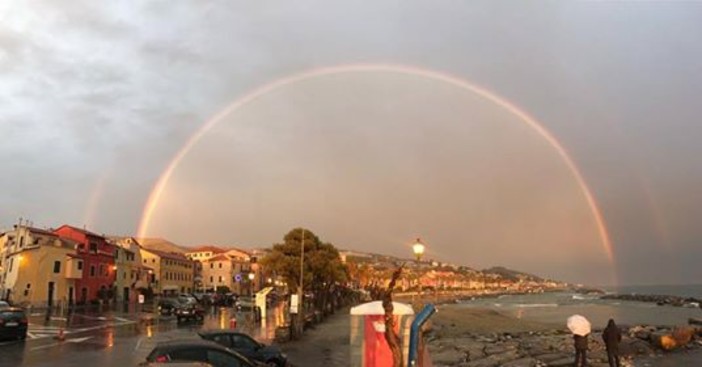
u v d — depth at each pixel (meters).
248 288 137.12
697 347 40.53
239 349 19.61
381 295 16.34
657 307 151.25
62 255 69.88
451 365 29.25
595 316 105.00
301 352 30.59
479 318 83.75
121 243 96.75
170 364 10.41
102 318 51.41
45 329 38.56
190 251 153.88
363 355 15.97
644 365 30.73
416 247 20.91
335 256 68.50
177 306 53.97
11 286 65.81
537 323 75.50
